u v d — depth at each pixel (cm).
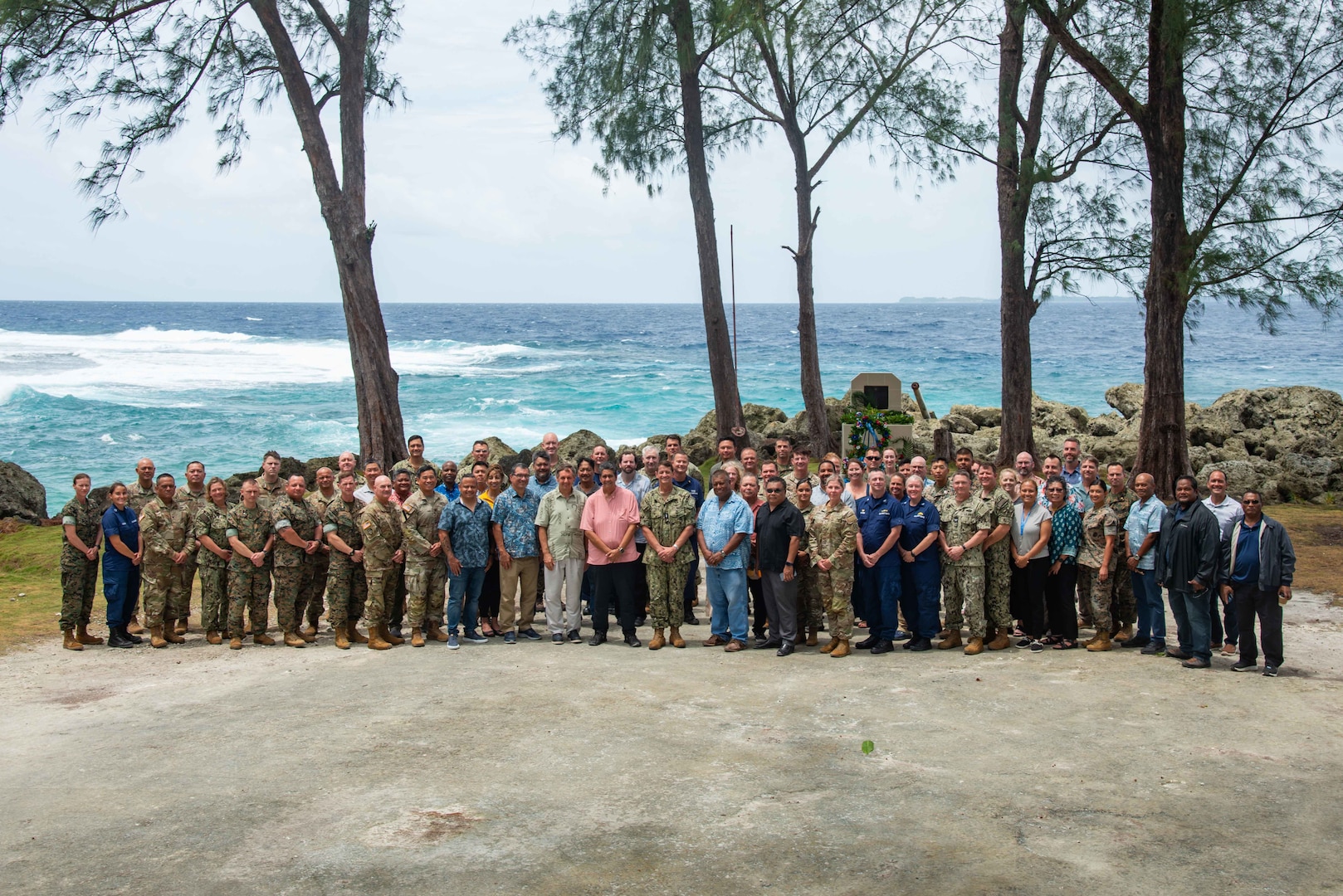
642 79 1789
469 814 545
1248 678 811
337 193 1781
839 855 493
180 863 488
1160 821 529
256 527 987
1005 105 1812
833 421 2264
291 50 1728
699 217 1816
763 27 1641
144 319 11544
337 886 463
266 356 5434
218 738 678
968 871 474
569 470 998
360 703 760
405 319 13450
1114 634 974
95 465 2616
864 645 966
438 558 989
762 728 690
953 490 938
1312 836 510
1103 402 4138
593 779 595
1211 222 1452
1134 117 1460
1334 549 1346
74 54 1548
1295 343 7462
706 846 503
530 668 871
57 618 1125
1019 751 638
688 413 3622
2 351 5244
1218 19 1382
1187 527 846
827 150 1962
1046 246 1803
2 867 485
